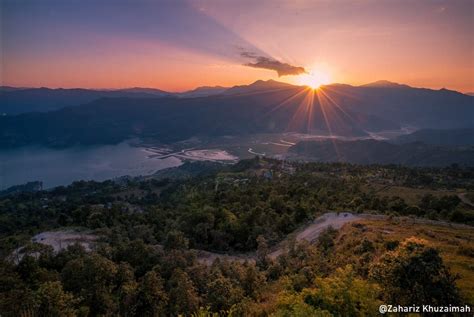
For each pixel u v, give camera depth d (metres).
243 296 34.34
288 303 16.80
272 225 87.00
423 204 100.00
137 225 99.81
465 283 20.72
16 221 142.62
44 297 29.20
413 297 16.52
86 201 182.38
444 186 141.38
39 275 48.81
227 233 86.31
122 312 37.62
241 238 85.44
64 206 175.38
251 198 113.62
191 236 86.69
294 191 120.75
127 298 37.88
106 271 40.97
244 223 87.00
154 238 90.19
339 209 91.69
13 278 46.75
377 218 73.31
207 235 87.25
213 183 173.62
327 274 32.94
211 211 95.06
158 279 40.28
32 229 119.38
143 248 62.75
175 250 60.28
